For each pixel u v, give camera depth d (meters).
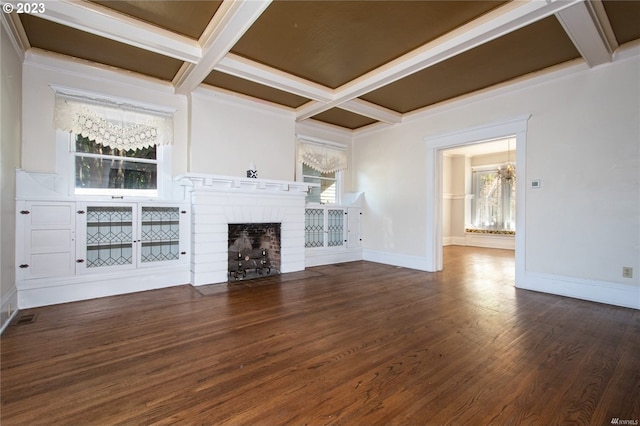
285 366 1.98
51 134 3.38
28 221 3.12
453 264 5.86
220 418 1.48
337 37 3.11
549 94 3.75
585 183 3.49
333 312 3.04
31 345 2.27
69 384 1.76
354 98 4.55
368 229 6.19
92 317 2.86
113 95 3.70
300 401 1.62
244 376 1.86
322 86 4.25
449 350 2.22
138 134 3.86
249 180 4.31
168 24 2.89
